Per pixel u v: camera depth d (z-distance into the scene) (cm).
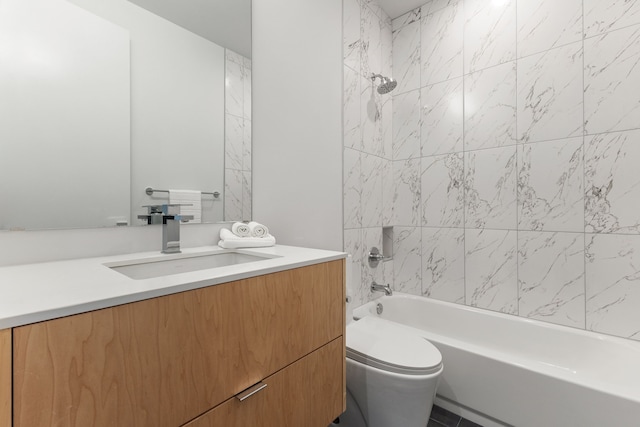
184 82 120
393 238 227
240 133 138
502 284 180
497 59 179
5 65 80
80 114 93
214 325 66
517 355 168
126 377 53
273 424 80
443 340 156
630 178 142
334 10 172
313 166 164
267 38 148
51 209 88
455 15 196
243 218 139
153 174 110
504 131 178
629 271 143
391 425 120
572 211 157
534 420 126
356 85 185
